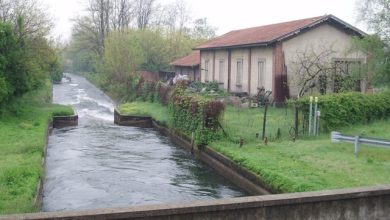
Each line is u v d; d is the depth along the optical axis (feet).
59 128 90.63
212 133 59.93
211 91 98.99
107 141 75.41
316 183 37.37
